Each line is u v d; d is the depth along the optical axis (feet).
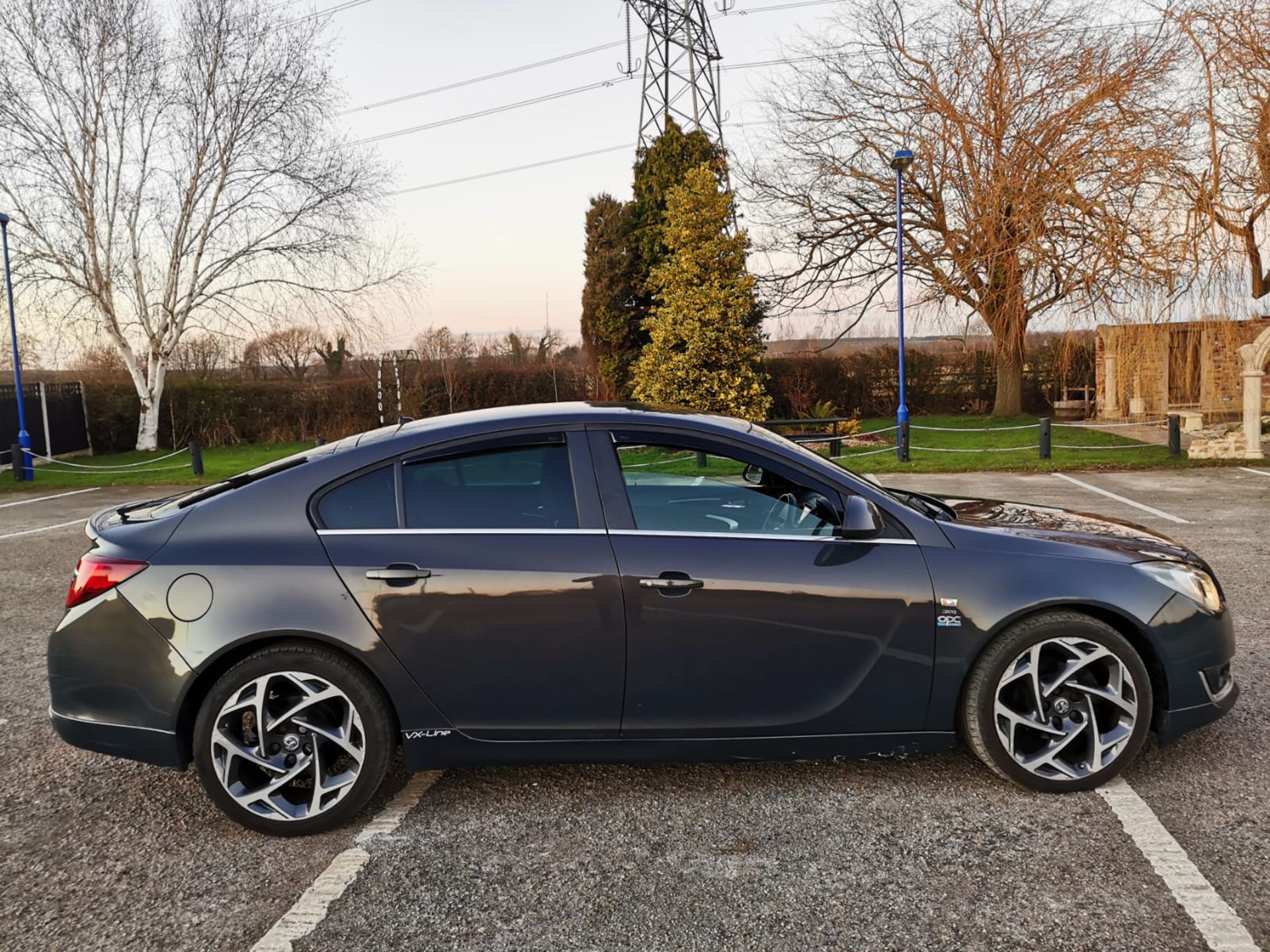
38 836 10.07
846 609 9.96
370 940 7.85
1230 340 46.73
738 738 10.12
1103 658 10.14
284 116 76.18
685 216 60.85
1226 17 46.37
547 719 10.02
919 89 67.72
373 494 10.18
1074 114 54.80
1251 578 20.30
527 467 10.31
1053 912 7.96
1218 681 10.63
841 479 10.51
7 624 20.29
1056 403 86.43
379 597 9.72
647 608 9.82
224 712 9.67
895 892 8.37
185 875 9.10
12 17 68.74
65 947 7.88
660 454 10.38
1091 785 10.23
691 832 9.68
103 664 9.78
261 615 9.64
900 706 10.18
